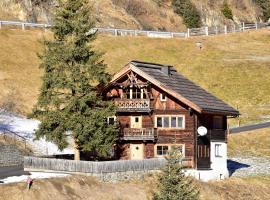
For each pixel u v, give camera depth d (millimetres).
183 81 174875
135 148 164500
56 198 128875
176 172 115375
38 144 181250
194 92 171000
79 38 151250
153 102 164875
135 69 162250
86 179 138500
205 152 165875
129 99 163375
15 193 125438
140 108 162750
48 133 148750
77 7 153875
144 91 164875
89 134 147000
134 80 163500
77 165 143000
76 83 149875
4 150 167000
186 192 114375
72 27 152000
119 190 139375
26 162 150875
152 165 150875
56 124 149000
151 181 146875
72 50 149625
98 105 152625
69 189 132875
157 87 164500
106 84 161000
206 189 153750
